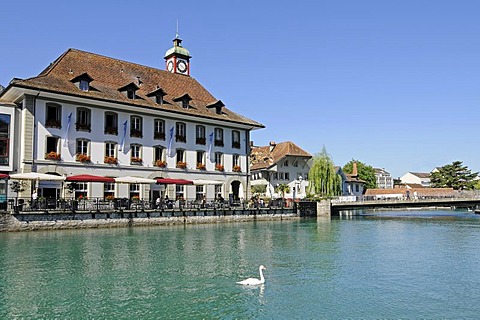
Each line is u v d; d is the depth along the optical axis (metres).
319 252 23.77
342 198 64.38
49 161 37.75
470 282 16.75
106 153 41.53
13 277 17.17
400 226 42.25
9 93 37.38
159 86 50.00
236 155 52.84
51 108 38.50
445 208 102.19
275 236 31.38
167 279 17.00
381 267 19.59
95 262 20.28
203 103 52.53
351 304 13.89
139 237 29.45
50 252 22.83
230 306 13.63
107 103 40.84
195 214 40.78
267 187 68.12
